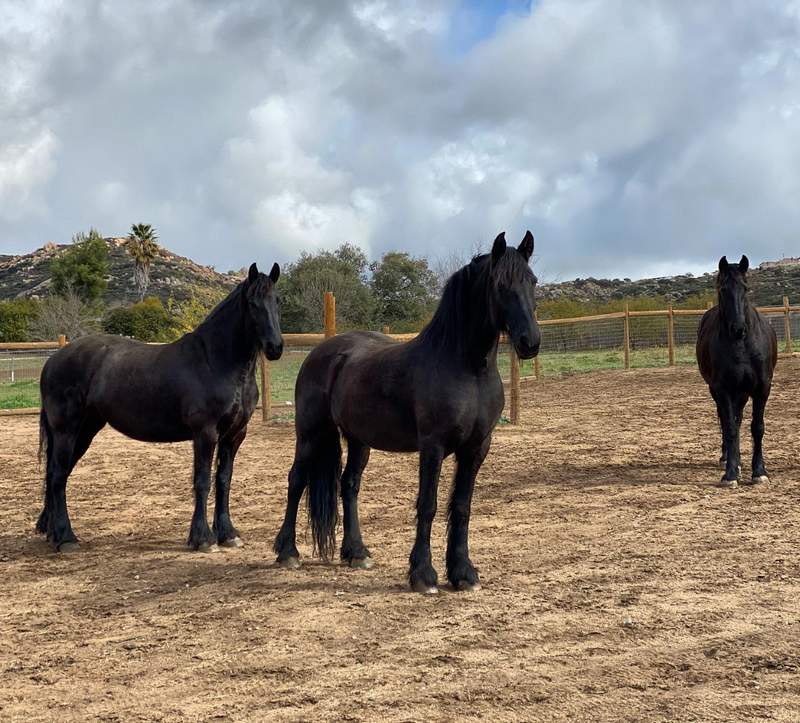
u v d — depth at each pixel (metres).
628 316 22.39
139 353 6.99
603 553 6.20
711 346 8.88
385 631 4.57
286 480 9.95
